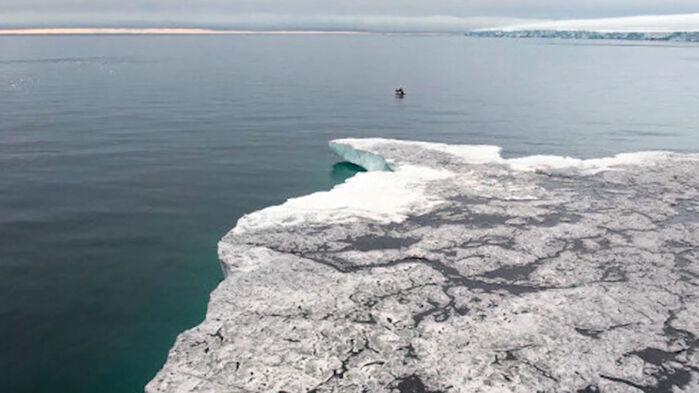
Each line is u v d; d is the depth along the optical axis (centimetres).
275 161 3862
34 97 7044
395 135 4744
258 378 1306
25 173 3381
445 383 1305
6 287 1948
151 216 2716
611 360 1395
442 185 2778
